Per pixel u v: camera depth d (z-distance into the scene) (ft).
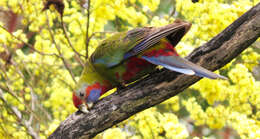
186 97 29.76
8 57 32.27
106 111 23.75
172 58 22.67
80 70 36.37
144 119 26.50
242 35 22.00
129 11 30.50
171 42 24.82
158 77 23.41
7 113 30.12
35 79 35.09
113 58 24.73
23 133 29.86
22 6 29.76
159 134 27.81
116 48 24.58
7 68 34.35
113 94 24.13
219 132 38.24
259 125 25.40
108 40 25.76
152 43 22.57
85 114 24.17
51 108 35.86
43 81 34.47
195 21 28.19
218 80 27.04
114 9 29.48
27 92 34.40
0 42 29.58
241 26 22.00
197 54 22.77
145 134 26.35
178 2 29.17
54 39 30.96
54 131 24.50
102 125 23.95
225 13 26.73
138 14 30.89
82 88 25.89
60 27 31.50
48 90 33.63
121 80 25.52
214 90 26.09
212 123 27.04
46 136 28.22
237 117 25.43
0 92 29.81
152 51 23.15
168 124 24.53
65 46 32.35
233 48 22.21
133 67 24.58
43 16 29.71
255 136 23.89
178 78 22.99
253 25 21.83
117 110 23.66
